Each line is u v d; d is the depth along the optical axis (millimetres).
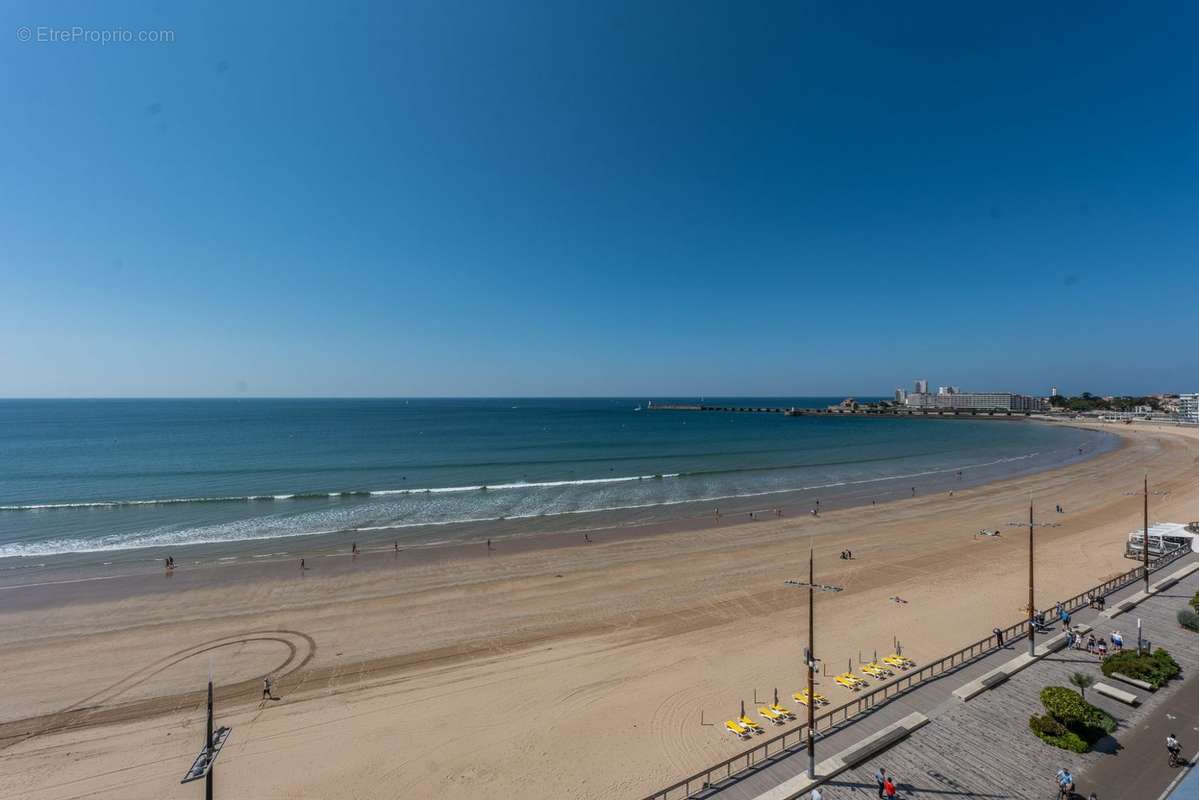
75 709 20984
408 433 142625
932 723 19234
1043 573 35906
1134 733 18422
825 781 16547
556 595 32500
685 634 27406
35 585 33750
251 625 28328
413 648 25969
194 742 19141
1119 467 84188
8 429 148125
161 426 161500
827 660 24750
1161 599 29391
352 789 17047
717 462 90938
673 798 16547
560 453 100812
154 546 42469
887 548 42156
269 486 67125
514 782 17312
